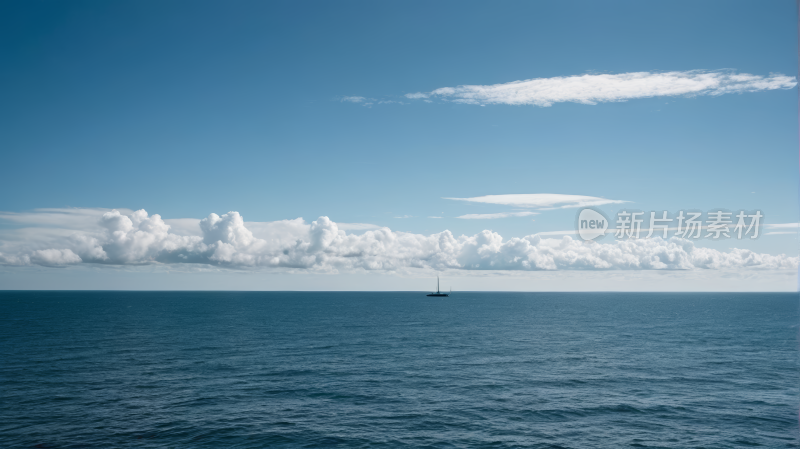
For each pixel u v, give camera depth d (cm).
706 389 4738
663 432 3494
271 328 11006
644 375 5422
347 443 3269
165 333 9750
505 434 3453
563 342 8456
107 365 5938
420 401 4288
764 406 4138
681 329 11000
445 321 13588
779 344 8169
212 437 3369
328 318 14612
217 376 5300
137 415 3838
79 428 3528
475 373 5516
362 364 6084
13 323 11988
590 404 4194
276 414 3888
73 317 14362
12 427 3528
